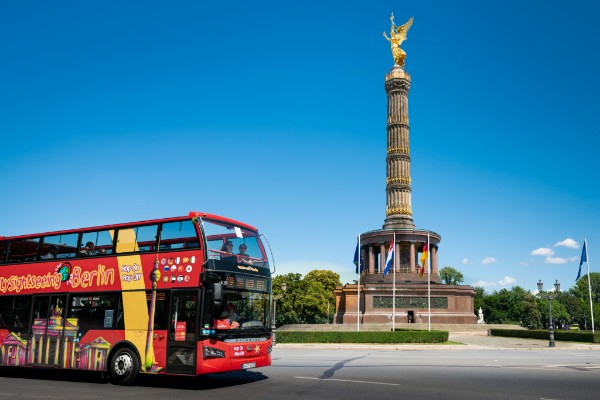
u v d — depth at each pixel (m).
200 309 17.89
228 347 17.92
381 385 18.20
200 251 18.44
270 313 20.33
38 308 21.83
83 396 16.30
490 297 149.38
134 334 19.17
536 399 15.34
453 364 26.88
